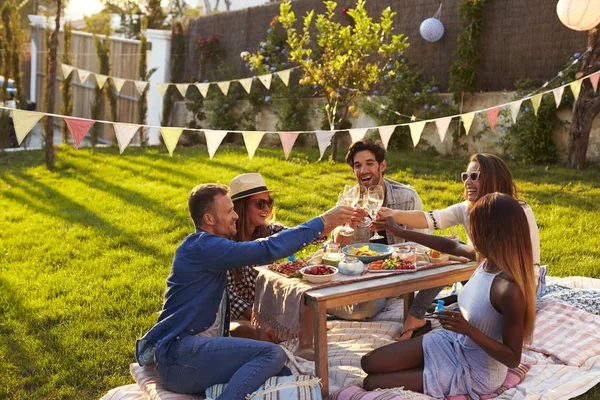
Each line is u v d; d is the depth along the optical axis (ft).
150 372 10.27
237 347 9.20
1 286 17.17
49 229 22.67
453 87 31.60
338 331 12.60
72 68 26.53
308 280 10.07
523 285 8.74
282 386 8.97
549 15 29.17
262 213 11.77
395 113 33.12
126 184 28.96
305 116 37.73
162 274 18.02
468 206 11.79
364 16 29.12
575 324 12.34
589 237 19.06
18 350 13.35
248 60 39.27
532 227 11.21
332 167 30.14
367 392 9.47
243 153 35.17
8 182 30.04
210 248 9.43
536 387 9.93
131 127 12.48
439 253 11.30
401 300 14.44
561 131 28.73
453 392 9.43
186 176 30.01
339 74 29.40
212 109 41.60
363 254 11.44
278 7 39.24
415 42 33.99
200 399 9.39
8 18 41.01
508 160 29.81
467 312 9.33
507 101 30.17
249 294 12.16
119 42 44.98
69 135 40.14
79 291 16.74
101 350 13.26
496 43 30.96
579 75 25.54
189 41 44.55
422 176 27.55
